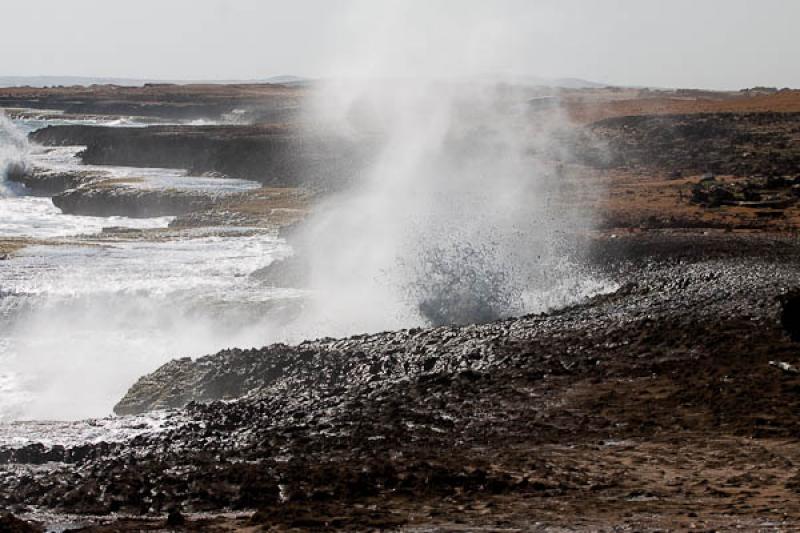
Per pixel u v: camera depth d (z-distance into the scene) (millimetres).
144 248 76875
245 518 19125
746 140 131250
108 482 22906
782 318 34781
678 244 60719
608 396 29844
